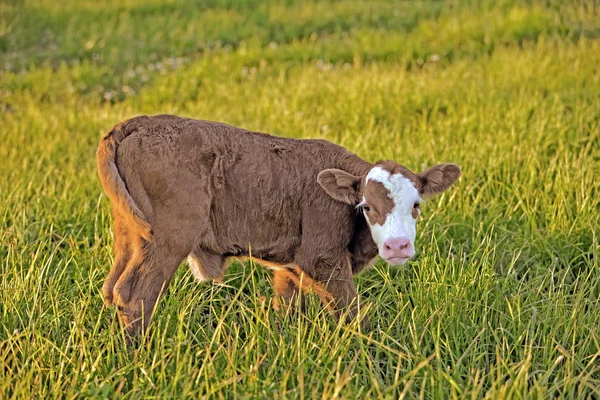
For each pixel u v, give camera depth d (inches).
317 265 241.3
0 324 234.4
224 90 568.4
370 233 241.8
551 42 608.1
